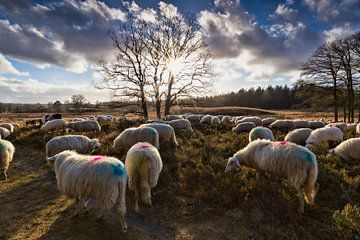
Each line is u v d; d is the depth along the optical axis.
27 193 6.29
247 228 4.60
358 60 24.72
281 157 5.25
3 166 7.28
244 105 107.75
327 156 7.95
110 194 4.21
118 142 8.93
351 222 4.32
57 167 5.23
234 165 6.45
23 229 4.65
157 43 24.95
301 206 4.89
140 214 5.12
